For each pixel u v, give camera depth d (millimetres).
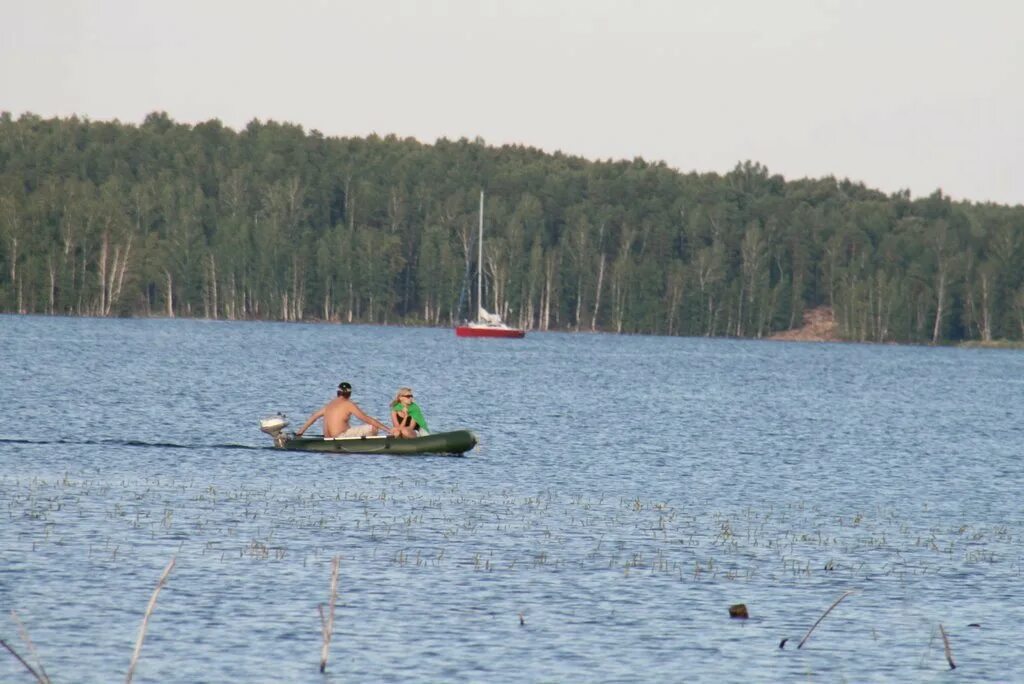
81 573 70938
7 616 62812
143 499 95562
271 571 73188
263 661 57844
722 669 59094
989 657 62000
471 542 83438
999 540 91812
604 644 62031
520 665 58594
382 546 81062
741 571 78062
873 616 68750
